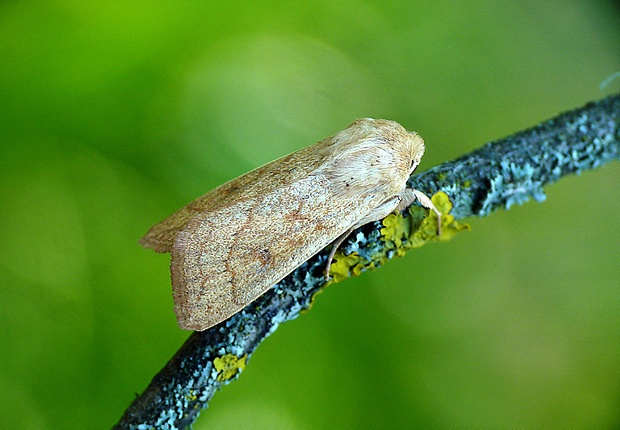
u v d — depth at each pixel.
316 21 0.16
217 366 0.13
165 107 0.15
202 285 0.13
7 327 0.15
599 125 0.14
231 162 0.15
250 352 0.13
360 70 0.16
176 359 0.13
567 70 0.17
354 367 0.15
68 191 0.15
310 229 0.13
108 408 0.15
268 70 0.15
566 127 0.14
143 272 0.15
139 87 0.15
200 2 0.15
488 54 0.17
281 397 0.15
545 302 0.17
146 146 0.15
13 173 0.15
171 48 0.15
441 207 0.14
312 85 0.15
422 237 0.14
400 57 0.16
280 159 0.14
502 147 0.14
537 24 0.17
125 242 0.15
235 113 0.15
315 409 0.15
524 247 0.17
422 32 0.17
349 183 0.13
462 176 0.14
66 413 0.15
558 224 0.17
